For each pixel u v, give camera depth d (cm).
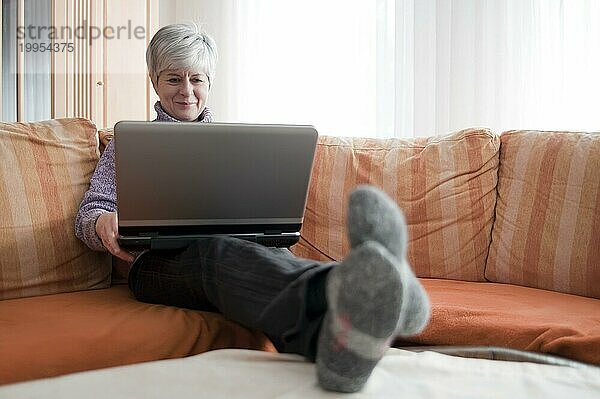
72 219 200
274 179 175
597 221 202
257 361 136
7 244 188
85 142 212
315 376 128
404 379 129
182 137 163
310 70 379
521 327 161
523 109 299
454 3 317
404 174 233
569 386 126
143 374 128
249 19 399
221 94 408
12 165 196
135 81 377
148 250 181
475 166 229
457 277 225
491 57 308
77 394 119
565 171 213
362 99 361
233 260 154
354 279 110
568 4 284
